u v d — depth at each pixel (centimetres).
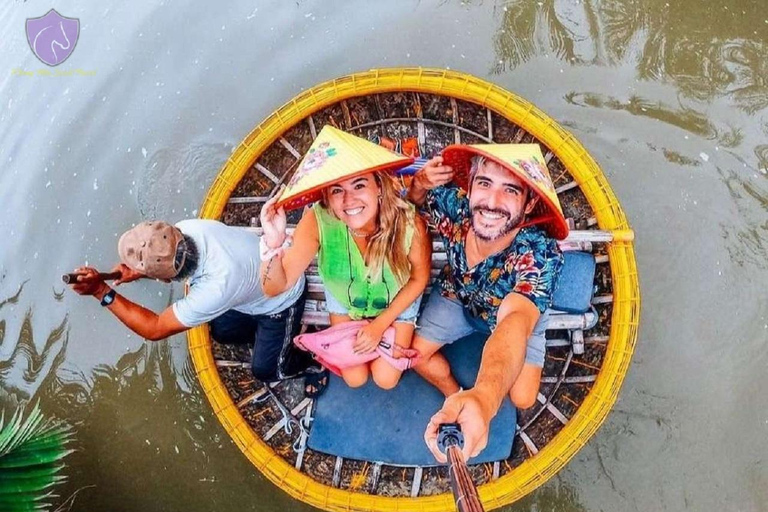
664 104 274
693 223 268
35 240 292
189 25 295
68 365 286
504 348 169
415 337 234
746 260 266
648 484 260
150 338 201
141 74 295
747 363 261
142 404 280
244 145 239
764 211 268
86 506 278
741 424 259
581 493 262
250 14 294
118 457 279
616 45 278
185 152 286
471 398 150
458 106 246
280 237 186
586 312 236
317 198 198
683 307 265
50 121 298
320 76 285
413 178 208
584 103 276
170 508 276
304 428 250
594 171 229
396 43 285
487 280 202
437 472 243
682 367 263
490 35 282
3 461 199
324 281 219
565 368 245
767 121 271
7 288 293
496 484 227
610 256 231
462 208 207
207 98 289
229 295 193
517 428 244
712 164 270
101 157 291
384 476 245
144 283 281
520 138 244
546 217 190
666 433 261
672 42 276
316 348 225
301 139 251
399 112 251
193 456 276
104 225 287
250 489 273
